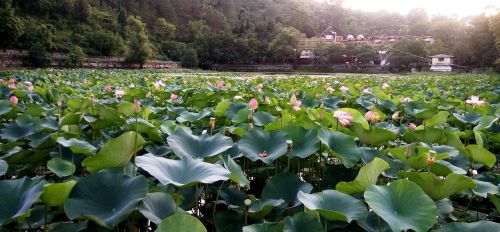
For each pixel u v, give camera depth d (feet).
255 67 229.25
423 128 13.58
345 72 211.82
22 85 29.35
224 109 16.12
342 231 7.59
